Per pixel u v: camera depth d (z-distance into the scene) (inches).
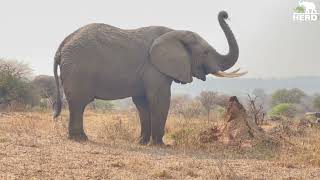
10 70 1418.6
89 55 618.2
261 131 650.8
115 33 642.8
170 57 647.1
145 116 674.2
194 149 613.3
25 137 603.8
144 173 419.5
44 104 1481.3
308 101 1968.5
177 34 666.8
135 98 674.2
